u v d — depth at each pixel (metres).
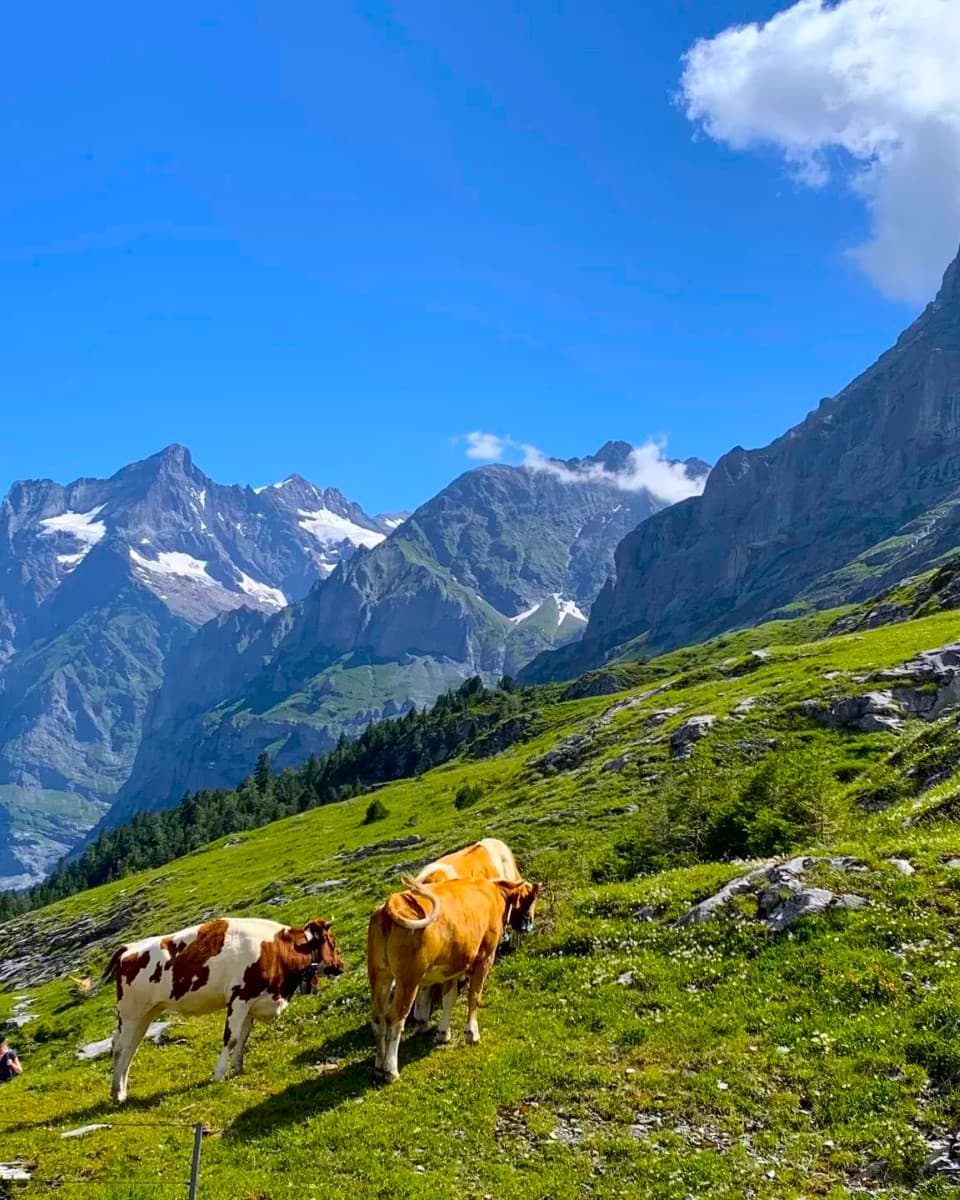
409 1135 13.96
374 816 98.44
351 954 30.06
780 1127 13.29
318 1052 18.55
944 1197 11.38
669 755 56.75
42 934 107.94
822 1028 15.55
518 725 148.62
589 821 48.06
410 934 15.83
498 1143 13.66
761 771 32.19
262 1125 14.95
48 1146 14.96
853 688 54.75
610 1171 12.73
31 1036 44.00
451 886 17.50
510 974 20.88
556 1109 14.52
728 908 20.56
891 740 46.78
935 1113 12.91
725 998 17.33
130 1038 17.75
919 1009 15.19
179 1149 14.36
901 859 20.47
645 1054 15.95
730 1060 15.18
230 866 102.19
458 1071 15.98
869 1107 13.37
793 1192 11.88
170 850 179.38
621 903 23.05
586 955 20.92
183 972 17.72
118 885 130.50
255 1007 18.14
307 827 116.56
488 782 90.62
